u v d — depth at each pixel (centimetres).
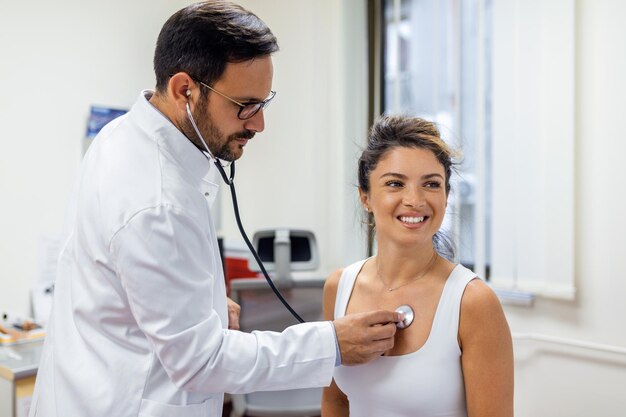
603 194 190
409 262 105
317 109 268
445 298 99
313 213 274
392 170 100
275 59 285
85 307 100
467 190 224
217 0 98
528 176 204
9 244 216
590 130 192
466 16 224
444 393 97
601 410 193
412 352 100
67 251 110
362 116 263
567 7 191
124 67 248
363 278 113
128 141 102
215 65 92
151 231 91
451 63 227
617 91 185
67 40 230
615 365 189
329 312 120
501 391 95
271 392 204
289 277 205
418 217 99
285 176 285
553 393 203
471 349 96
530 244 205
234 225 302
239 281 206
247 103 96
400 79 246
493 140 213
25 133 219
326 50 265
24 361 173
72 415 99
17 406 166
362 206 119
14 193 217
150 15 257
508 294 207
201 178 107
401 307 104
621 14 183
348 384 107
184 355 93
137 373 99
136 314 93
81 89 235
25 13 218
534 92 201
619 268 187
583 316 196
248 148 300
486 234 220
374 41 262
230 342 98
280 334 102
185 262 95
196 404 103
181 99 97
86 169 108
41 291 223
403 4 244
